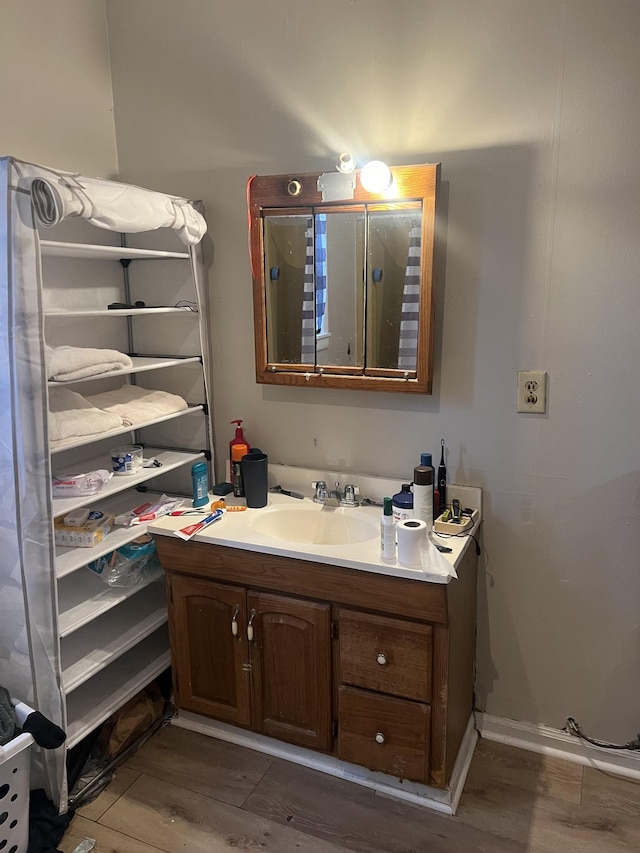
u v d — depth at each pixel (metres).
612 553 1.87
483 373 1.91
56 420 1.72
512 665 2.05
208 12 2.05
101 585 2.03
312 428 2.18
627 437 1.79
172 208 1.92
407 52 1.83
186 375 2.32
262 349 2.10
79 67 2.11
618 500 1.83
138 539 2.10
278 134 2.04
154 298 2.31
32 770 1.78
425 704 1.75
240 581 1.92
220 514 2.04
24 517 1.60
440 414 1.99
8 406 1.56
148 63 2.17
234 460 2.19
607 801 1.85
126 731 2.03
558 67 1.68
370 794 1.89
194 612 2.02
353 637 1.79
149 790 1.91
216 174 2.15
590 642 1.95
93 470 2.05
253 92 2.05
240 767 2.00
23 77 1.92
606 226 1.71
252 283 2.11
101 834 1.76
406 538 1.65
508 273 1.83
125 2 2.15
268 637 1.92
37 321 1.54
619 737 1.97
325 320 2.01
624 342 1.75
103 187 1.67
